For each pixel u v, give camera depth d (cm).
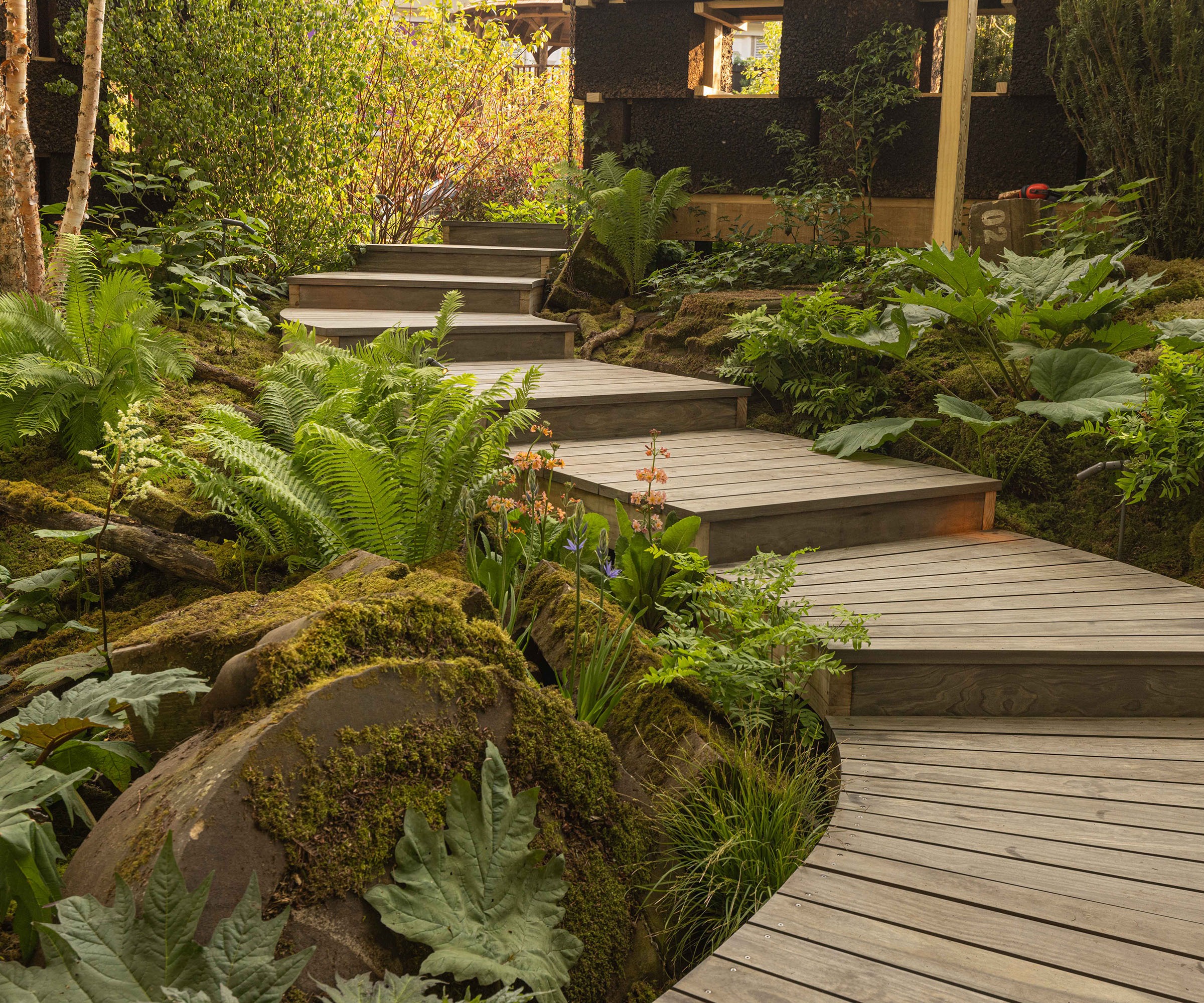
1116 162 518
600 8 752
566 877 191
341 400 338
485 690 194
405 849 168
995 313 435
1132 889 199
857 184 682
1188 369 369
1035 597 329
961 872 206
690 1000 167
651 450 346
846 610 296
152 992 135
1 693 261
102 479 379
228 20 646
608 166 716
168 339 427
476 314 662
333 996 139
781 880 212
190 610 244
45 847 158
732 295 600
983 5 733
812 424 497
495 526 348
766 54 1416
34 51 623
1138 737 272
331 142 697
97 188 650
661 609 299
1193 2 467
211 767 162
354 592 243
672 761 243
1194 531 375
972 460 439
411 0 877
